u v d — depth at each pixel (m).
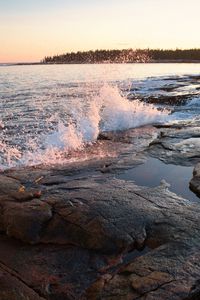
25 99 20.50
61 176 7.12
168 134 10.12
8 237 5.03
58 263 4.40
